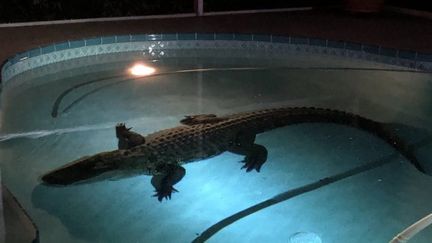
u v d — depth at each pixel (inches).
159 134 116.0
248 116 125.5
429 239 82.4
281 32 203.3
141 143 110.9
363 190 100.9
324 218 91.6
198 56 199.2
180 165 104.3
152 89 159.2
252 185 101.3
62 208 90.8
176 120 132.5
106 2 226.7
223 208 94.0
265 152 112.7
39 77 167.0
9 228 72.4
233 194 98.3
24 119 132.5
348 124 130.1
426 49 177.3
